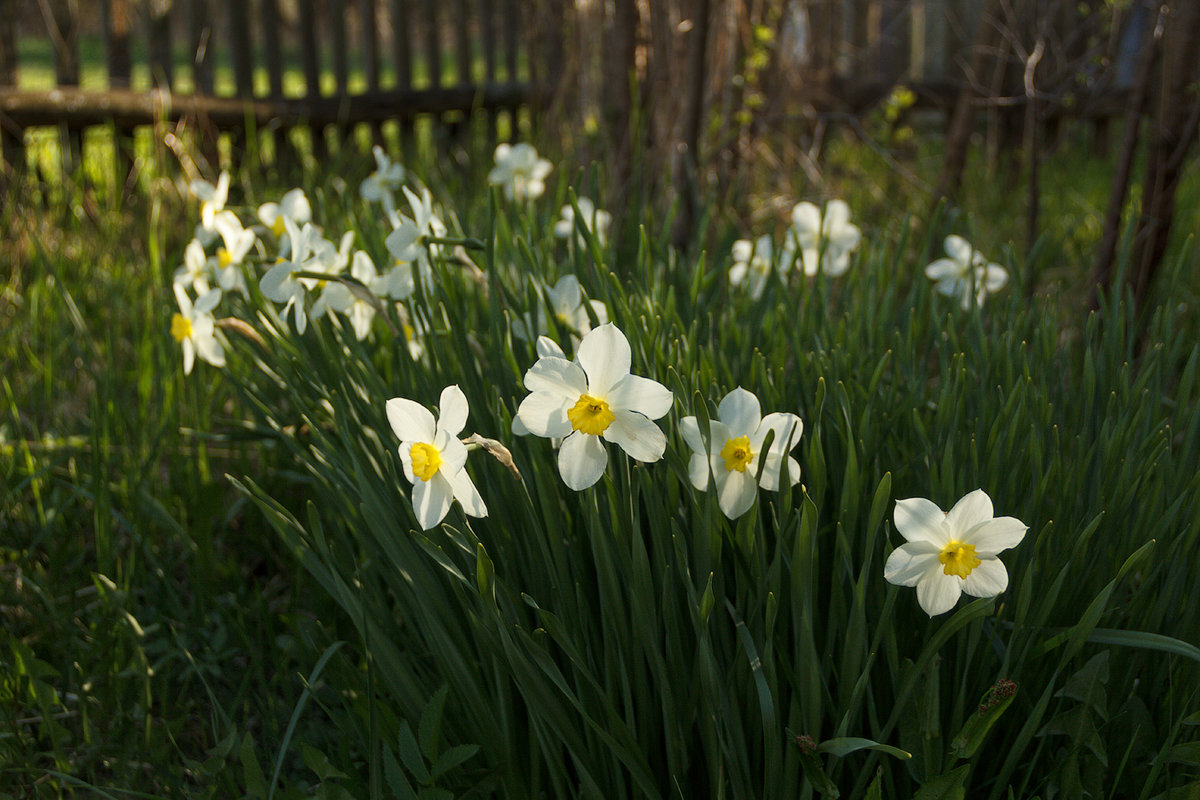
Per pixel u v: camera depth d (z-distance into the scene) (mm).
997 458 613
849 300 909
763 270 931
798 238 894
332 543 683
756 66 1396
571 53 1683
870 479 655
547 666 557
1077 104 2498
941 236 1163
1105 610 625
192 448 960
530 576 636
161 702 751
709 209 1061
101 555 804
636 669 594
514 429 577
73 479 948
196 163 1770
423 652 686
